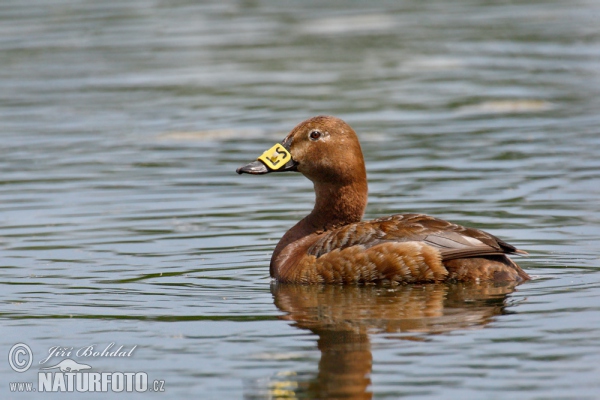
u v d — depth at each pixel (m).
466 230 10.60
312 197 15.20
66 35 29.02
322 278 10.88
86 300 10.45
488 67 25.48
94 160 17.70
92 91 23.55
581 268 11.11
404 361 8.33
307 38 29.36
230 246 12.66
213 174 16.66
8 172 16.94
